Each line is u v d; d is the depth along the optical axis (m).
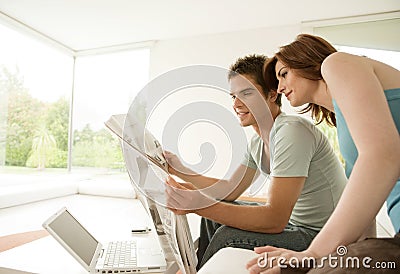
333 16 3.29
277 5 3.08
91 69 4.35
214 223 1.25
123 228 1.47
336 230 0.62
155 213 0.95
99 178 4.20
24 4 3.12
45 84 3.90
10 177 3.25
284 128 1.05
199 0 3.03
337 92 0.69
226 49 3.74
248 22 3.47
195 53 3.87
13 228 1.88
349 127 0.66
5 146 3.30
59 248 1.08
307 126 1.08
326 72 0.73
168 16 3.36
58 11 3.26
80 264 0.88
